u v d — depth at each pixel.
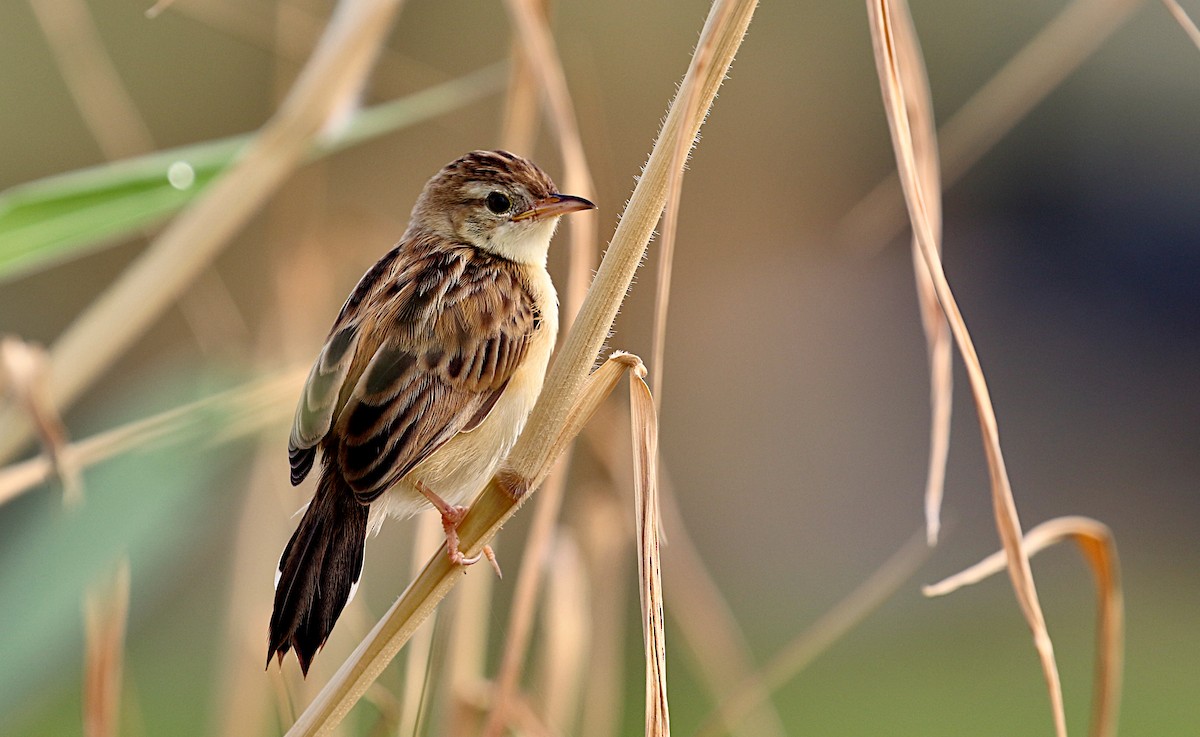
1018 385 26.89
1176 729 17.41
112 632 6.77
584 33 21.70
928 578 22.17
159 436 7.15
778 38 24.80
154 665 13.88
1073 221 27.86
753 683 7.80
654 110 22.08
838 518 23.75
